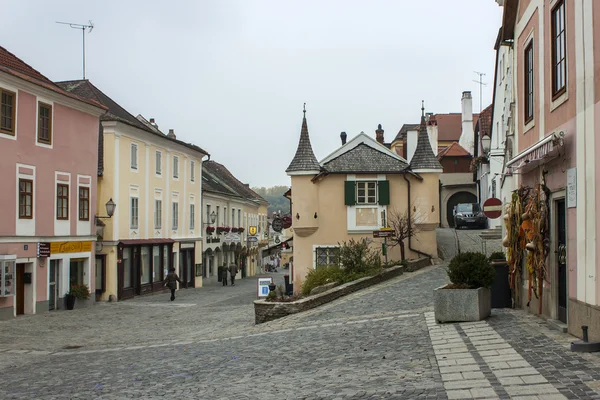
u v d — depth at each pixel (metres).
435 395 8.00
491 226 46.91
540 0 13.62
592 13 10.35
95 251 34.25
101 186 36.66
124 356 14.93
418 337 12.59
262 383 9.95
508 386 8.09
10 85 26.11
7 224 25.98
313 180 34.25
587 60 10.57
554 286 12.60
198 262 50.81
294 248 34.78
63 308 30.23
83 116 31.92
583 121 10.73
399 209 34.66
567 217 11.53
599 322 9.99
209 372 11.36
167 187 45.09
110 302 35.09
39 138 28.34
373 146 37.06
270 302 19.86
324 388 9.14
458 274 14.19
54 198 29.41
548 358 9.51
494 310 15.39
